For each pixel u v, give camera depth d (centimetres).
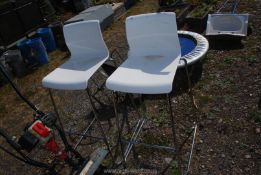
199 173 210
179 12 452
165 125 260
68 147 211
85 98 332
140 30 214
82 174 202
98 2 653
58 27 493
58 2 651
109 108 301
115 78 193
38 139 182
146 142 246
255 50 339
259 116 245
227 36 354
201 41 329
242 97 272
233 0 487
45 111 329
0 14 454
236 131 237
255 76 296
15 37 485
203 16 418
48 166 203
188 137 242
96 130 276
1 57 430
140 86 181
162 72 192
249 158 213
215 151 224
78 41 238
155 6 571
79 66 229
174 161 224
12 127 320
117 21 547
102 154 217
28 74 431
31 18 516
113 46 440
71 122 298
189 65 300
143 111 280
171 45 214
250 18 416
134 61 216
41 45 442
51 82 215
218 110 263
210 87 296
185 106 277
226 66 323
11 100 374
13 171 260
